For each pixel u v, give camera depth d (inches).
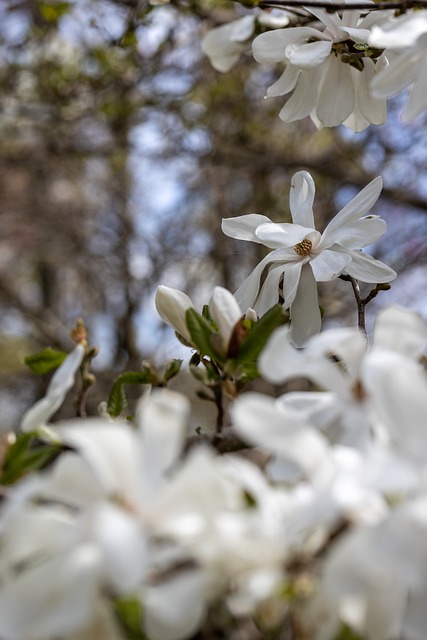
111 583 12.9
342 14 24.3
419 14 20.3
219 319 20.3
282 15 25.6
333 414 15.9
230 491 13.7
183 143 69.9
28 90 66.2
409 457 14.1
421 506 13.1
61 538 13.5
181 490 13.6
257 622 14.8
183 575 13.4
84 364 20.2
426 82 20.0
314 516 13.2
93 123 70.4
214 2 42.8
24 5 61.3
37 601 12.9
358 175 69.2
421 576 12.5
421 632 13.3
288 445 14.0
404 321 15.8
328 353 17.4
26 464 17.8
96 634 13.6
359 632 14.2
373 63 24.2
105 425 13.9
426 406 14.4
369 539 12.8
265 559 13.4
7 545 13.6
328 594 12.9
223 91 65.1
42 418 17.5
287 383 57.2
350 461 14.2
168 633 13.2
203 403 32.3
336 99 24.5
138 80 60.1
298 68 23.8
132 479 13.8
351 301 64.9
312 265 22.9
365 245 22.9
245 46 24.7
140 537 12.7
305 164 67.4
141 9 39.2
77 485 13.9
